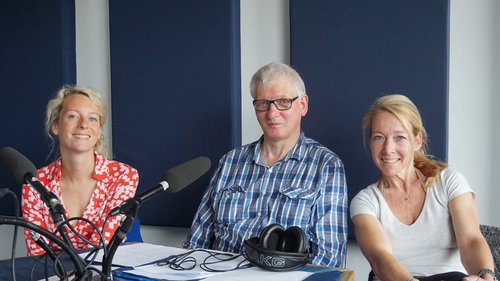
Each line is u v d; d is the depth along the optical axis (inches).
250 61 93.3
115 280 45.7
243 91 94.3
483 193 80.0
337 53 83.7
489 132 79.0
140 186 100.9
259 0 92.0
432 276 59.6
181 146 96.3
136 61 99.7
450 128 81.4
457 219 64.0
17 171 41.6
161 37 97.0
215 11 91.6
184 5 94.5
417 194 68.4
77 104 77.7
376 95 81.5
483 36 78.5
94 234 70.2
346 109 83.7
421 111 79.0
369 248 64.6
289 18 88.4
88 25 107.8
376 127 68.1
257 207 74.8
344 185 72.5
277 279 45.5
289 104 74.8
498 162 78.7
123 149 102.1
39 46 107.8
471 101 79.8
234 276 46.6
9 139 111.3
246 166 79.0
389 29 80.3
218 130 92.7
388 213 68.4
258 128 93.9
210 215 79.7
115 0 101.3
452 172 67.6
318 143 78.6
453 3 80.0
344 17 83.0
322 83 85.0
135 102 100.3
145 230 105.1
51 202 39.6
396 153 67.2
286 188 73.9
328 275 46.8
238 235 73.7
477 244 60.8
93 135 78.3
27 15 108.7
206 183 94.4
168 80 96.8
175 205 97.6
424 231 66.8
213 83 92.5
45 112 107.7
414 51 78.9
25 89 109.5
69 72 107.3
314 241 70.0
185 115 95.6
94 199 76.5
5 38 111.1
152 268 49.0
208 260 52.7
